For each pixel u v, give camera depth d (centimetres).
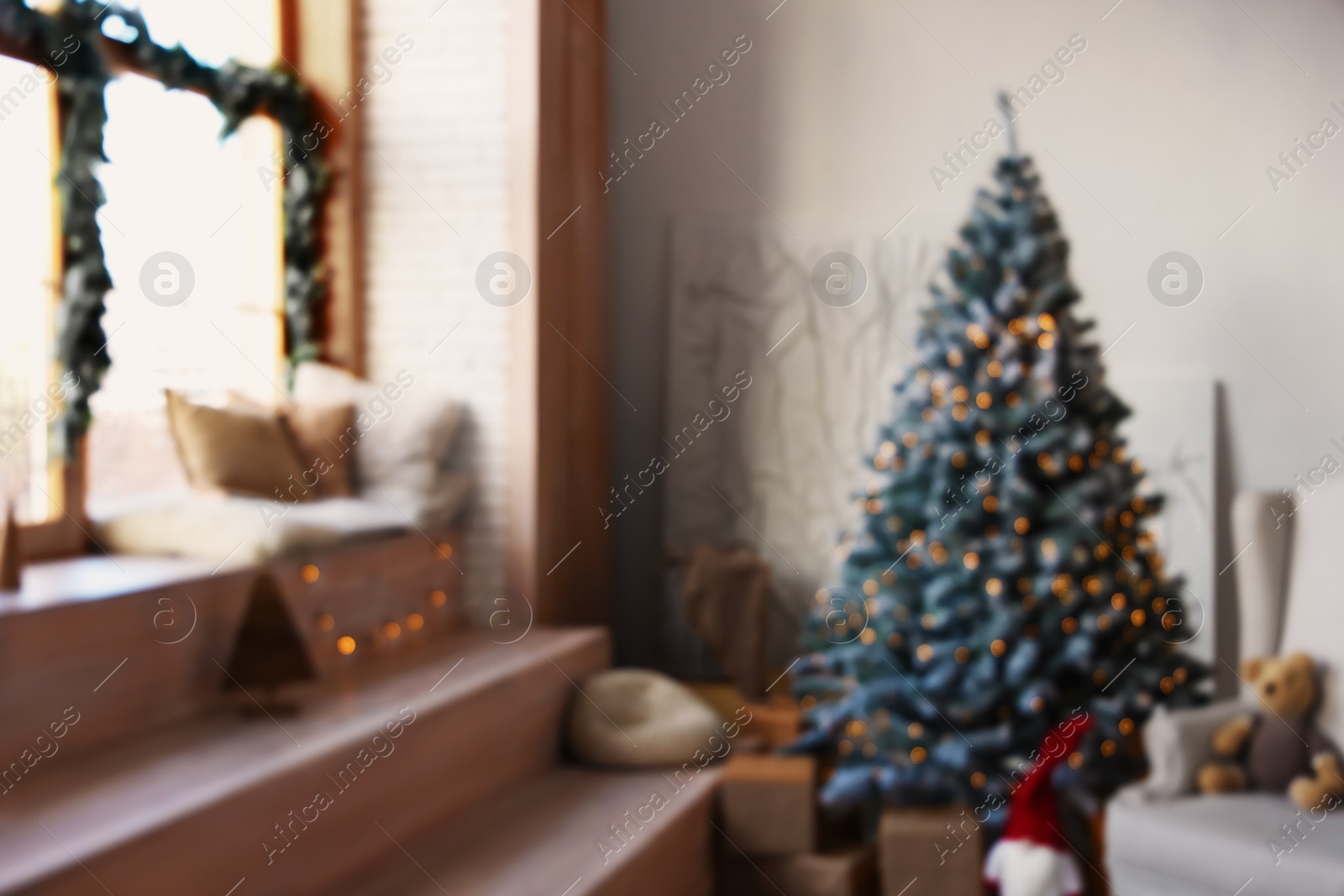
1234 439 423
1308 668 300
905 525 347
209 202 370
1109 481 330
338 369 409
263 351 398
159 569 295
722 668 415
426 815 295
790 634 458
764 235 465
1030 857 296
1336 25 412
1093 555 324
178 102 356
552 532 416
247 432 345
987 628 325
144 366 343
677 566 440
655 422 482
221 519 320
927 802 332
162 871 205
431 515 385
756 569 418
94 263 317
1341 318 413
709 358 469
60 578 279
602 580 468
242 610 299
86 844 194
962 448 332
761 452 464
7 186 301
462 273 407
